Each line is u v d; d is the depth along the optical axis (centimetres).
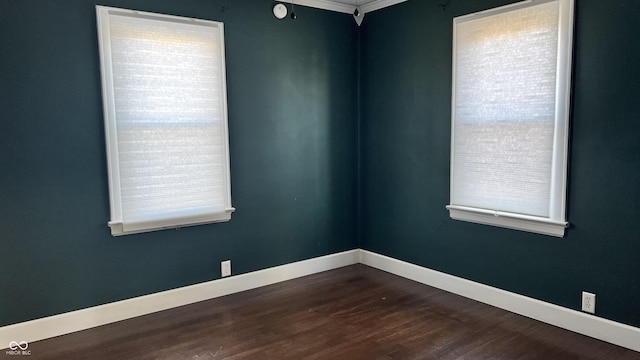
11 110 276
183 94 334
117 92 306
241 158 374
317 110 419
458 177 356
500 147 323
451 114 358
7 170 278
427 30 373
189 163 341
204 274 361
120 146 310
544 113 295
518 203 316
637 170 259
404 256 412
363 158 449
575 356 261
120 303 322
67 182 297
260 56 377
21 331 287
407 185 403
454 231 366
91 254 309
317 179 425
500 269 334
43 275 293
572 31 277
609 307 275
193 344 284
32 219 287
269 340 288
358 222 458
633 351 265
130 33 308
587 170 279
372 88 432
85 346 283
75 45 293
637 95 256
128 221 317
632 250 264
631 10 255
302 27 402
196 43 338
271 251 399
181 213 340
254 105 378
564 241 294
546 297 307
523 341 281
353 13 434
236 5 360
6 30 271
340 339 288
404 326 306
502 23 315
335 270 437
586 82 275
